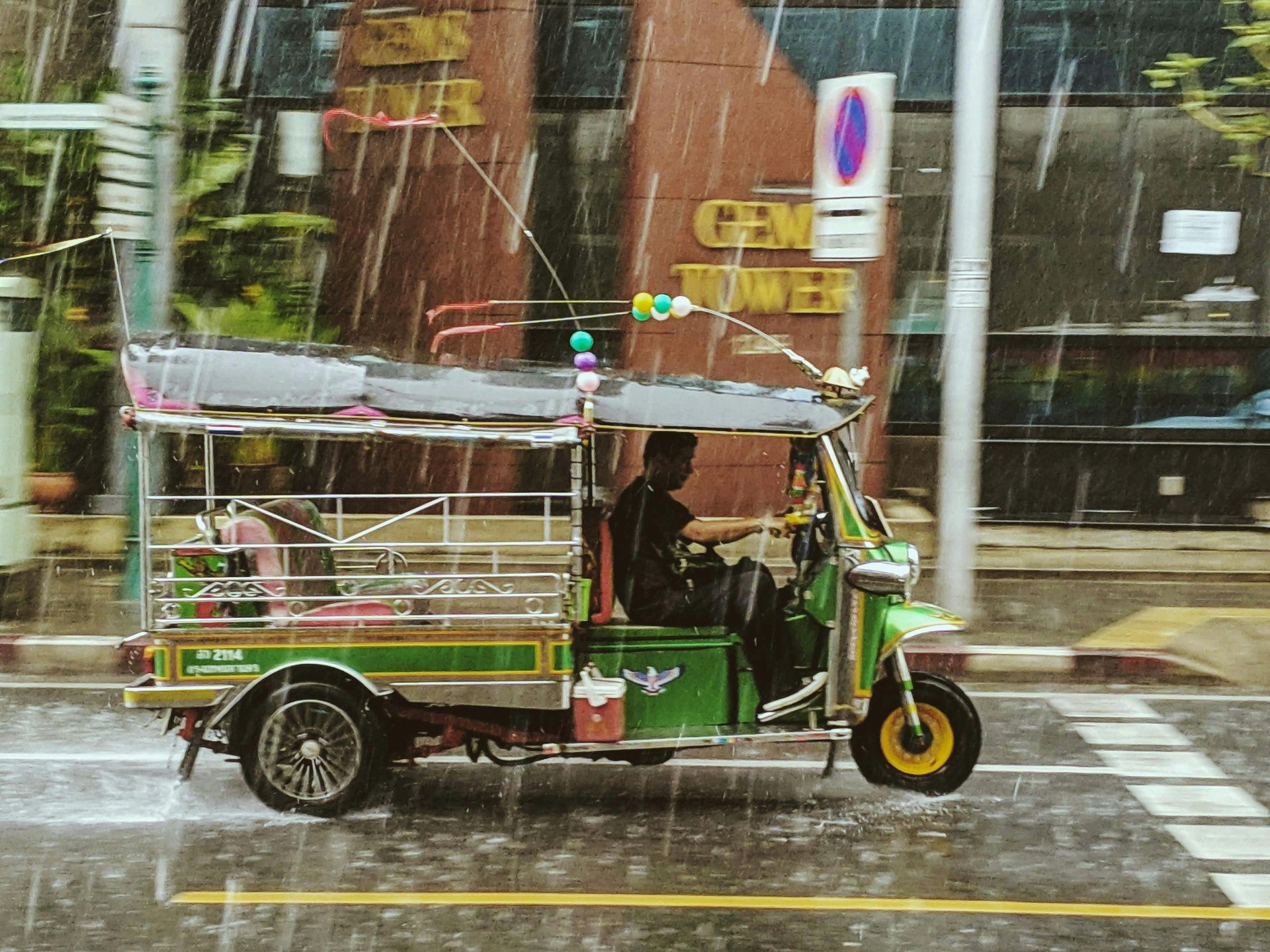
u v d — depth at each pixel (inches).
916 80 499.2
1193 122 493.7
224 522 256.5
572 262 510.9
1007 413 510.6
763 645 248.7
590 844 227.8
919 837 232.1
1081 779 266.8
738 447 477.4
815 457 246.5
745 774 270.2
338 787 238.1
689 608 243.9
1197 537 494.6
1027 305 506.9
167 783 260.5
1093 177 500.4
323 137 505.7
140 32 368.8
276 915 195.3
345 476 503.8
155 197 374.3
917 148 501.4
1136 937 189.8
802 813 245.4
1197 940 189.0
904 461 508.7
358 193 507.5
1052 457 505.7
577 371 244.1
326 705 236.1
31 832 231.9
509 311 507.8
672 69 493.7
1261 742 294.4
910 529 497.7
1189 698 335.9
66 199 470.3
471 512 504.7
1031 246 504.7
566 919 194.2
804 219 501.0
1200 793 258.2
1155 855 223.5
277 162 507.5
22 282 389.4
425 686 235.6
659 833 233.6
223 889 205.8
